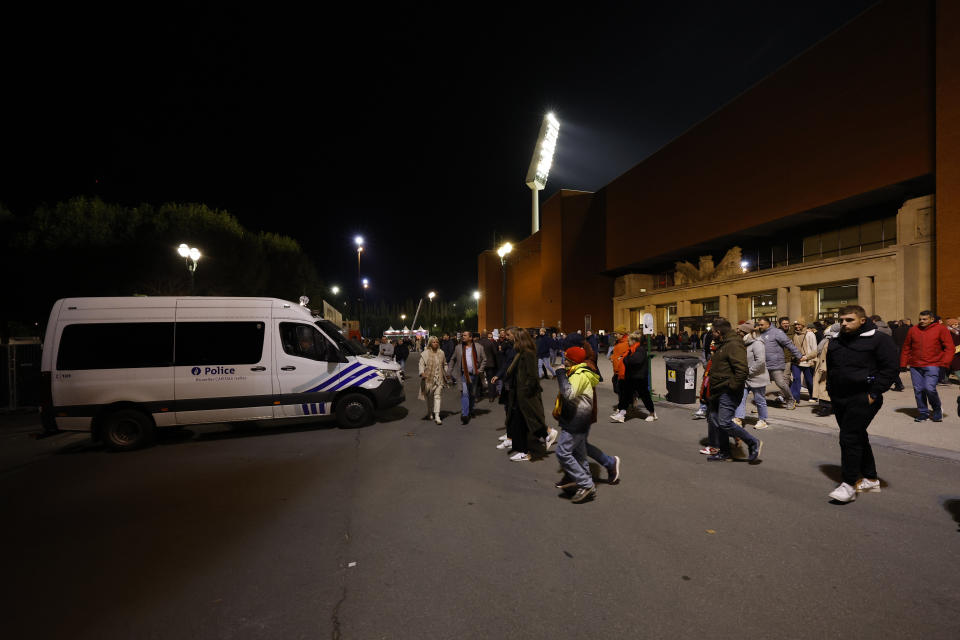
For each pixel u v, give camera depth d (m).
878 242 24.61
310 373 7.97
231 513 4.29
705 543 3.42
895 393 10.51
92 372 7.16
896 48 21.34
